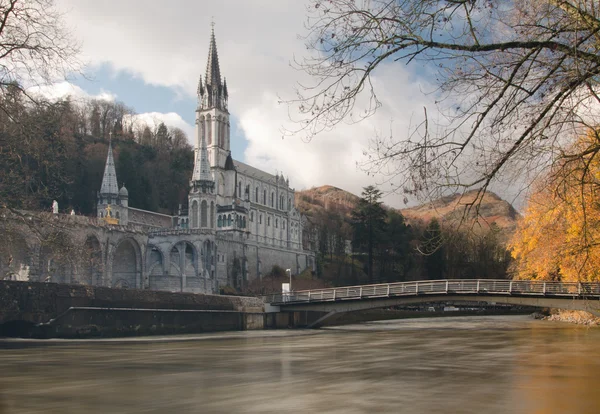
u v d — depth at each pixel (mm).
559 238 57812
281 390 24656
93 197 198750
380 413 19359
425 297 80750
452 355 41906
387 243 179500
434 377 28969
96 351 45875
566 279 69812
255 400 22141
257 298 90812
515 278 87562
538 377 28844
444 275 151750
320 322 91312
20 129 41188
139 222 186000
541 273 71938
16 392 24469
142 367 34250
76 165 192625
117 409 20609
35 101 41875
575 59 14344
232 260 171875
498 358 39219
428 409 20016
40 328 56062
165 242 151875
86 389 25250
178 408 20672
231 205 194250
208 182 187125
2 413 20047
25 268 90688
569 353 42719
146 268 145125
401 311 124250
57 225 50406
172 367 34281
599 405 20781
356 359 39344
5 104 39938
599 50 15781
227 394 23688
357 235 177000
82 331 59656
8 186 46750
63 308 58750
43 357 40312
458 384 26297
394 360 38375
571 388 24938
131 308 66438
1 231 48031
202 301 79125
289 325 93812
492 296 73875
